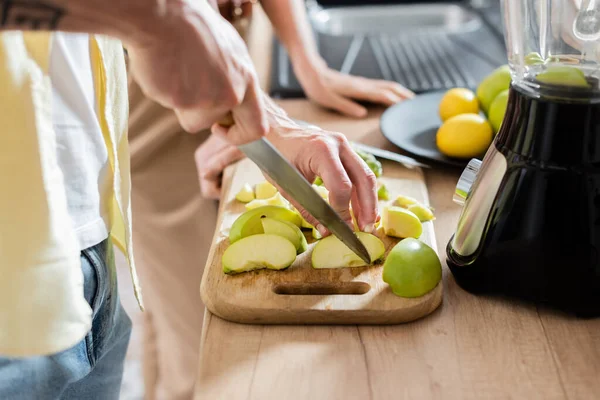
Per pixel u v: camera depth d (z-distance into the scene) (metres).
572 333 0.60
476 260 0.63
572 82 0.54
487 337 0.59
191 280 1.37
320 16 1.77
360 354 0.58
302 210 0.73
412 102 1.10
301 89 1.24
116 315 0.80
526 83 0.58
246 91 0.49
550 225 0.57
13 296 0.58
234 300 0.62
